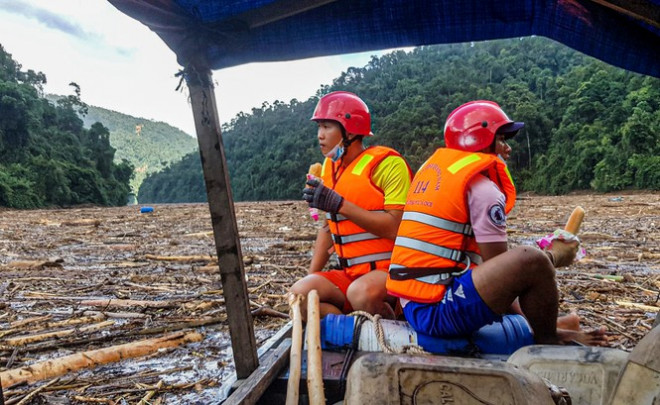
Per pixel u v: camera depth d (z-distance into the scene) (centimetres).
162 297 544
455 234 237
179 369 320
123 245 1052
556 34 248
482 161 234
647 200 2616
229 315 227
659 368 138
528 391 152
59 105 8019
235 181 13375
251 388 205
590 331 247
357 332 248
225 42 222
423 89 11062
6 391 288
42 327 428
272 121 15375
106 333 408
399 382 154
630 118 5047
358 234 288
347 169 292
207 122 221
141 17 211
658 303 453
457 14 242
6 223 1828
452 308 232
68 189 6088
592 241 953
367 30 247
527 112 7506
